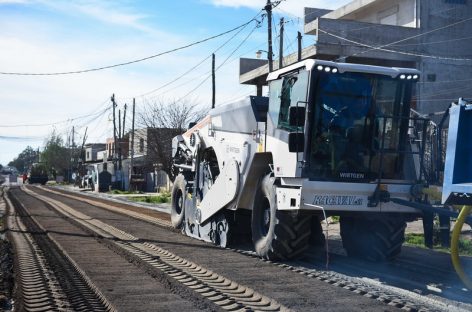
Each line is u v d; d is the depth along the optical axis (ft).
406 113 33.09
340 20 96.27
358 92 31.99
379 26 97.14
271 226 33.27
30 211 77.36
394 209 31.68
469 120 23.56
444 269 32.07
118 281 28.37
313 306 23.24
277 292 25.72
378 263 34.53
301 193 30.37
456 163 23.85
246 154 36.99
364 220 35.65
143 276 29.73
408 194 32.01
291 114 30.78
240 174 37.60
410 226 54.03
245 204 37.73
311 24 102.63
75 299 25.03
